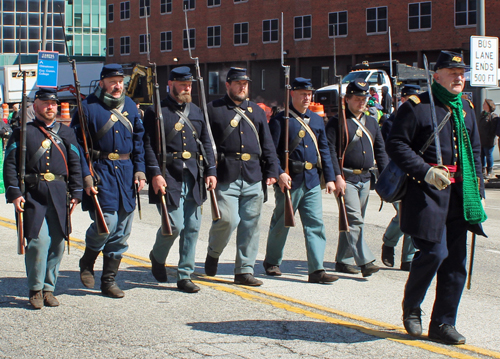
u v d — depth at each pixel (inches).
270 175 253.9
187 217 244.1
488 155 706.8
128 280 260.5
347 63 1702.8
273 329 197.2
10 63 3031.5
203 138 245.4
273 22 1813.5
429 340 187.3
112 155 229.5
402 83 975.0
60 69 1654.8
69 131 221.6
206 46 1977.1
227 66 1947.6
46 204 214.8
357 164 271.3
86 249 236.7
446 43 1524.4
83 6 3021.7
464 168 179.6
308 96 261.4
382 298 237.9
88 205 229.5
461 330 199.0
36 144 213.5
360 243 270.1
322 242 262.2
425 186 176.4
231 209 250.1
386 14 1608.0
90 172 224.8
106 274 235.5
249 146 251.0
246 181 251.4
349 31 1668.3
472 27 1488.7
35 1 3038.9
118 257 236.8
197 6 1988.2
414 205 176.9
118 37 2253.9
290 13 1771.7
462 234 182.7
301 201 261.9
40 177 213.6
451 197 180.5
